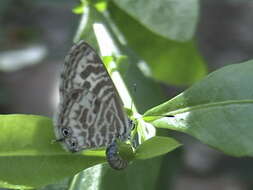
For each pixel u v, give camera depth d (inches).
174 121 6.4
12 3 13.9
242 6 20.9
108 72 6.9
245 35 20.2
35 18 16.2
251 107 6.4
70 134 6.2
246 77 6.5
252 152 6.2
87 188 6.9
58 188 6.9
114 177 6.9
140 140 6.5
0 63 12.8
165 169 10.3
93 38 7.5
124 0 7.9
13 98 16.6
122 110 6.6
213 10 20.7
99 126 6.4
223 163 17.1
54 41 16.3
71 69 6.2
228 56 19.7
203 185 16.7
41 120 6.3
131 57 8.5
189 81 10.0
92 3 8.5
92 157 6.3
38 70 17.3
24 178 6.2
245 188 16.1
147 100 8.2
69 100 6.2
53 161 6.2
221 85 6.5
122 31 8.8
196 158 17.4
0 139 6.2
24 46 13.9
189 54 9.7
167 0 7.8
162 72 9.8
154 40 9.2
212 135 6.3
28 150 6.2
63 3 12.6
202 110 6.4
